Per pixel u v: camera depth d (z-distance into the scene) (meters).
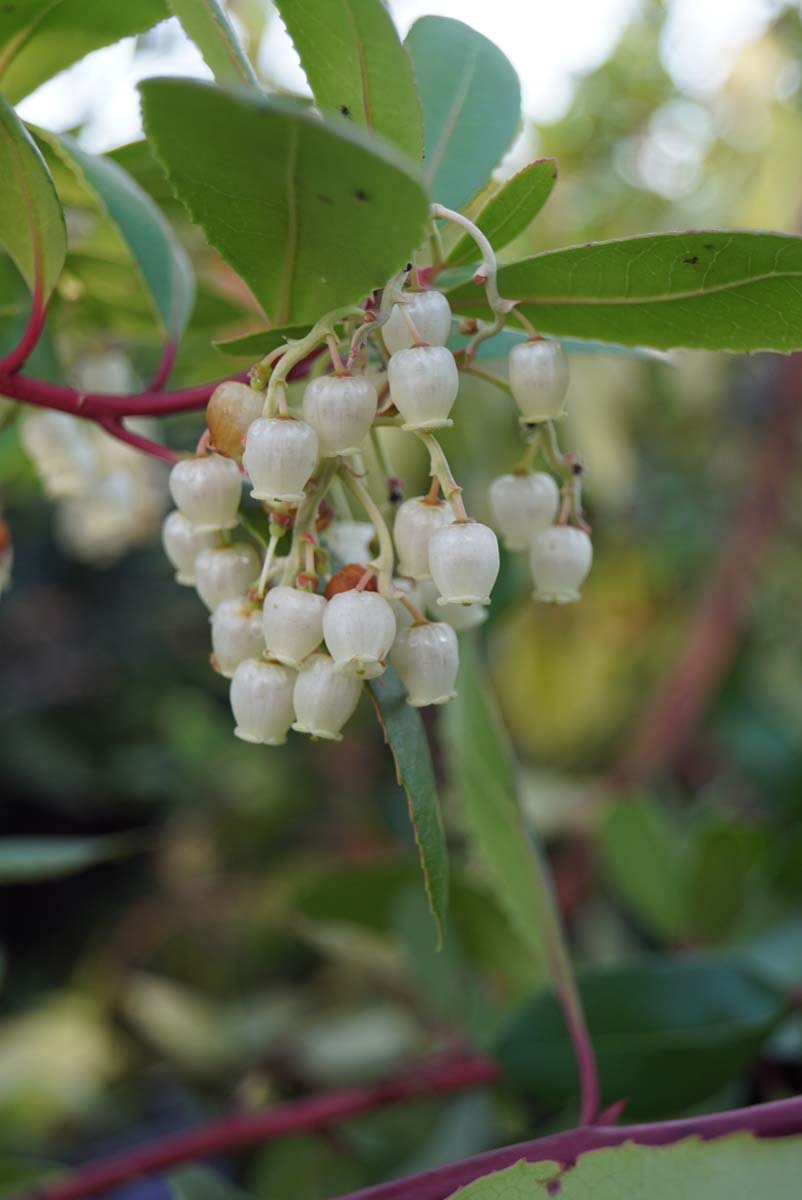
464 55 0.30
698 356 0.71
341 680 0.27
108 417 0.29
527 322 0.27
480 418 0.57
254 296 0.27
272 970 0.76
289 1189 0.45
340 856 0.73
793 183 0.72
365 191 0.24
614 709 0.78
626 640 0.78
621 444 0.68
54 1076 0.59
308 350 0.26
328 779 0.80
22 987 0.82
